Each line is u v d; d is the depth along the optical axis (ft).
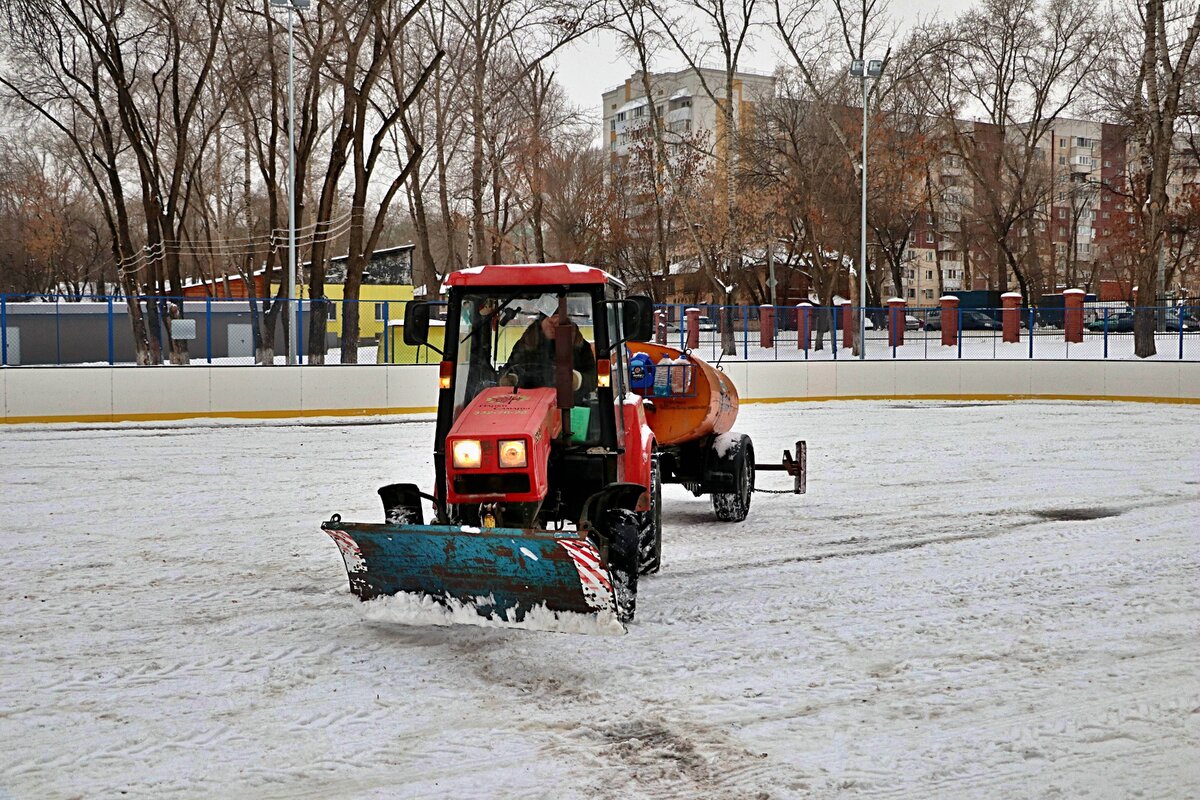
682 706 18.97
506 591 22.65
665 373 35.76
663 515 39.88
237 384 76.43
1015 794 15.42
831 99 153.89
